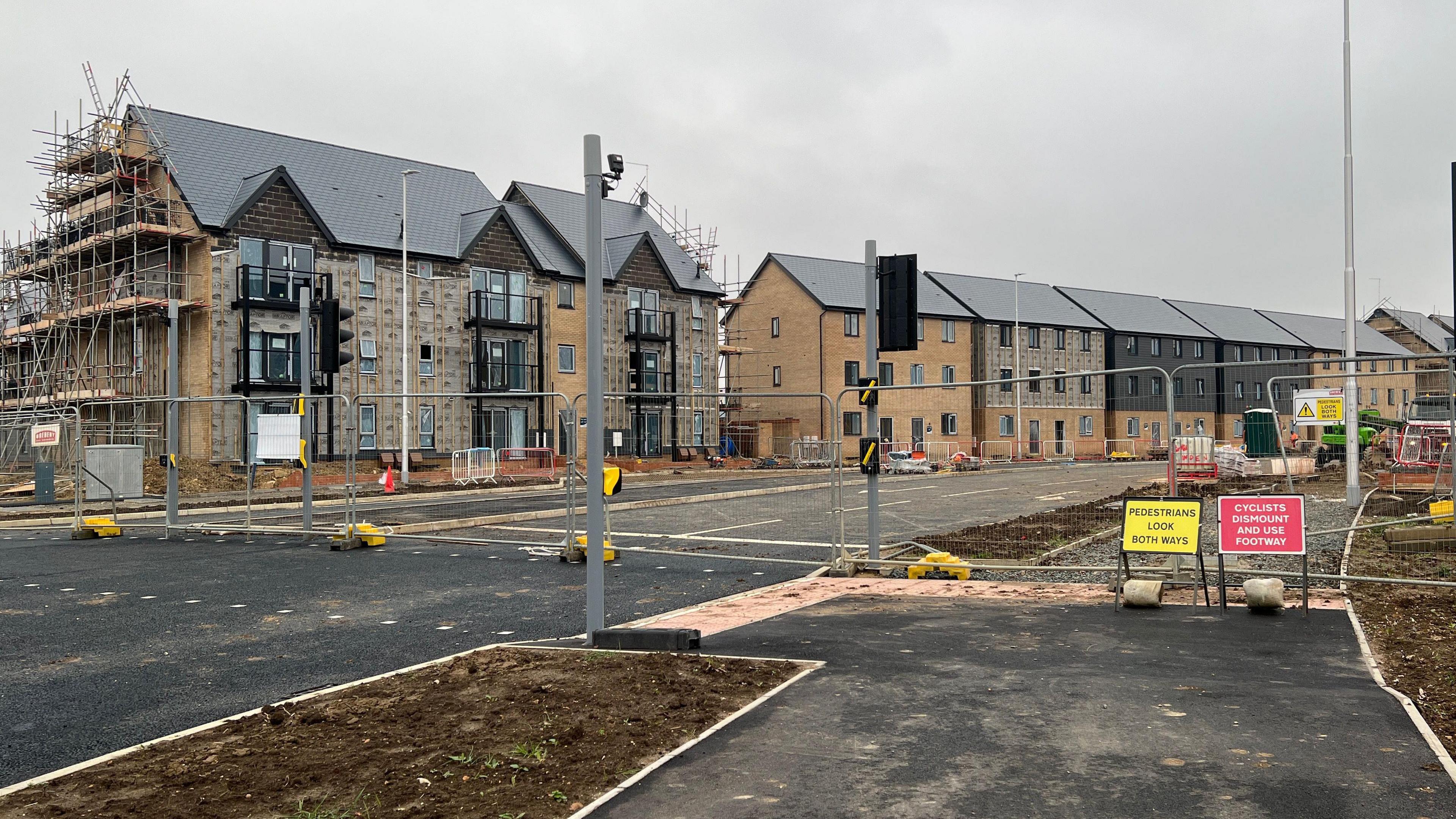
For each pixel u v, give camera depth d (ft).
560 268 158.30
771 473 139.23
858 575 44.62
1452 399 38.60
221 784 17.46
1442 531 46.03
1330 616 31.91
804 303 197.88
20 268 145.38
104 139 131.03
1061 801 16.24
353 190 144.05
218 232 123.34
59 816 16.14
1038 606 35.01
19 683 26.61
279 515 80.07
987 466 158.61
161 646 31.17
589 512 29.58
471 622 34.73
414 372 139.95
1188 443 104.47
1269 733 19.60
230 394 123.34
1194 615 32.68
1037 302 226.99
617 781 17.34
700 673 24.97
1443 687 22.82
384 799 16.61
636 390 164.86
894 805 16.17
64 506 91.76
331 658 29.27
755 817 15.72
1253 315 271.49
